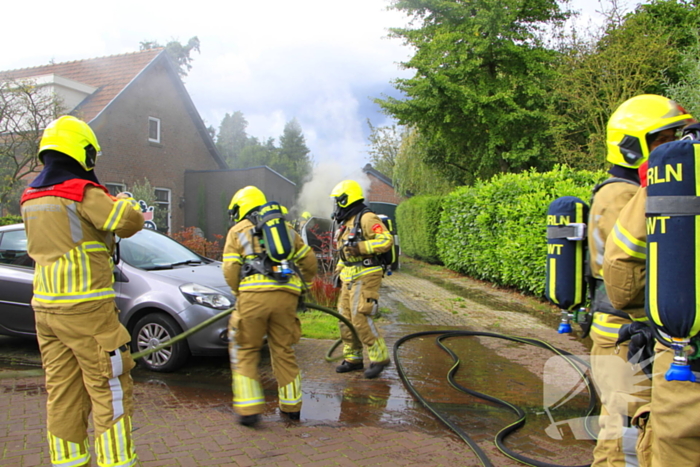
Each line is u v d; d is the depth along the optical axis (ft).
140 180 62.90
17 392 14.33
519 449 10.91
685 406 5.53
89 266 8.44
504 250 31.83
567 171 29.91
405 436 11.68
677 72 40.83
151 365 16.34
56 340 8.59
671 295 5.03
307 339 20.63
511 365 17.16
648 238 5.32
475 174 59.16
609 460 7.21
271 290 11.92
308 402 13.83
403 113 53.72
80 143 8.73
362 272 15.39
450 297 31.81
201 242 35.42
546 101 51.42
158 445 10.98
